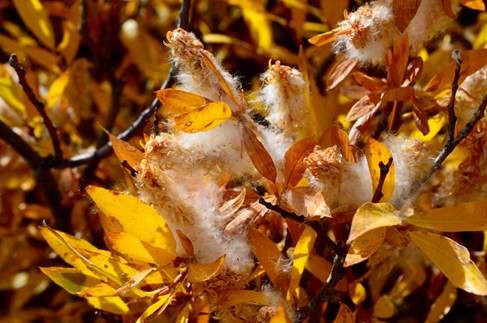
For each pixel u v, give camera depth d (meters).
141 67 0.82
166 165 0.58
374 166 0.58
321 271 0.61
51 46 0.77
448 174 0.62
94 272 0.59
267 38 0.78
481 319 0.72
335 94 0.67
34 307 0.89
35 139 0.77
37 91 0.76
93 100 0.85
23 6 0.76
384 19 0.60
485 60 0.61
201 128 0.57
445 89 0.63
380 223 0.54
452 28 0.80
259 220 0.59
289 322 0.54
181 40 0.58
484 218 0.57
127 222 0.58
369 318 0.63
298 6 0.76
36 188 0.83
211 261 0.58
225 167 0.59
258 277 0.61
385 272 0.65
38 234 0.82
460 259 0.56
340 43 0.63
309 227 0.58
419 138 0.64
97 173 0.77
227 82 0.58
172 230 0.58
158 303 0.58
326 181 0.58
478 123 0.61
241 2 0.76
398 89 0.61
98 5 0.81
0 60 0.88
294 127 0.61
